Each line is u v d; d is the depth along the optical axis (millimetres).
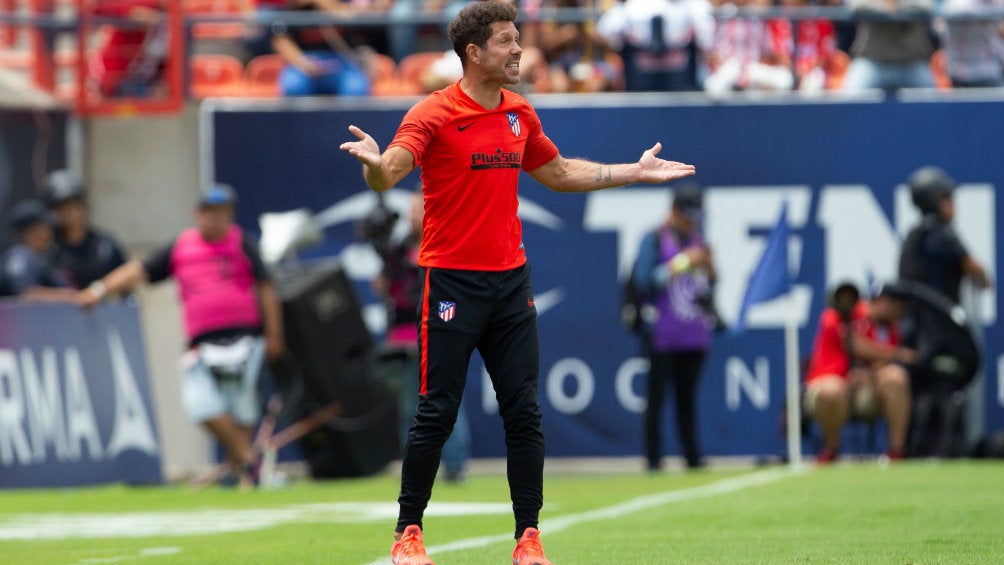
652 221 50406
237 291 42625
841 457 49469
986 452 45906
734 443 49750
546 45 55281
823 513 28594
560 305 50406
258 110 51125
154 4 56844
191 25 53594
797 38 53438
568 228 50438
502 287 18938
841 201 50500
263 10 57406
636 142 50750
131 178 53188
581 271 50375
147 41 55969
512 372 19031
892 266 50375
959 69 53594
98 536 28234
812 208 50562
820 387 44969
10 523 31797
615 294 50406
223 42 59094
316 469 46625
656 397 45750
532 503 19047
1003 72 55000
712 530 26125
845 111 50500
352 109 50969
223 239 42688
